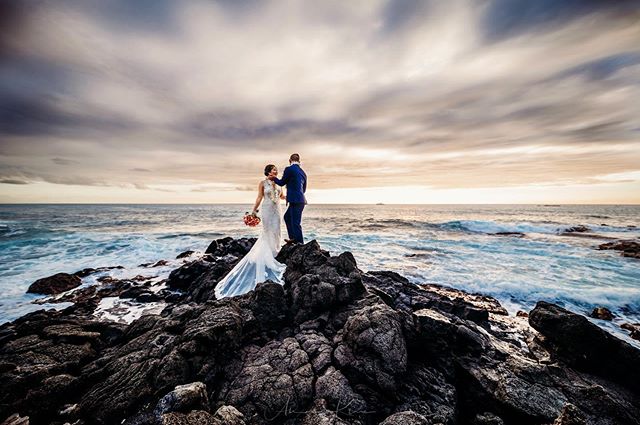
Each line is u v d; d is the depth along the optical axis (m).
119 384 3.81
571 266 16.27
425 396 4.04
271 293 5.97
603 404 4.10
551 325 5.53
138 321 5.62
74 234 26.27
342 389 3.75
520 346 6.39
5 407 3.57
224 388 3.95
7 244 20.47
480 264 16.67
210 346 4.35
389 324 4.48
